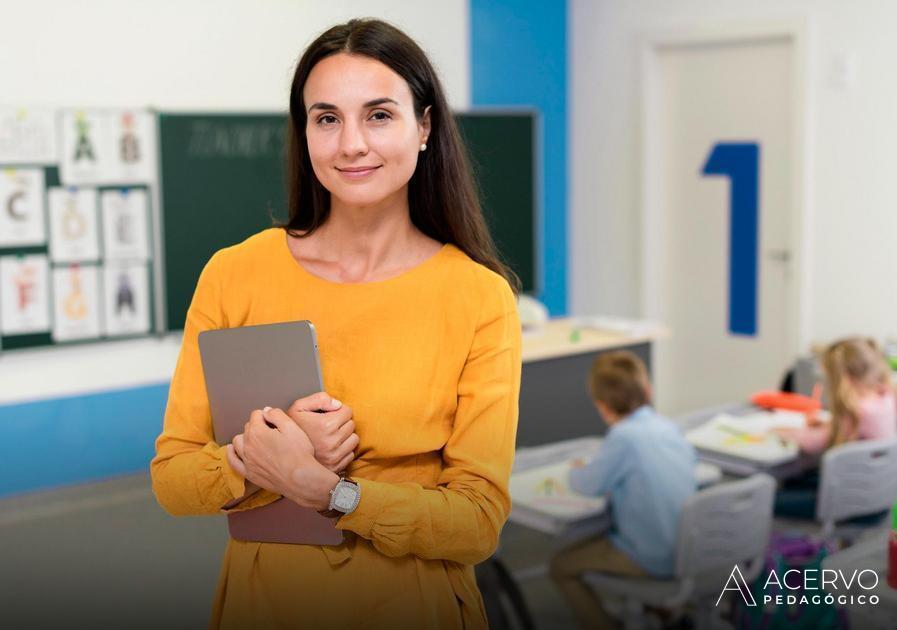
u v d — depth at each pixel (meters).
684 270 6.37
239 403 1.26
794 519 3.46
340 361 1.26
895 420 3.44
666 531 2.93
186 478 1.26
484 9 6.21
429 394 1.25
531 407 4.82
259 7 5.30
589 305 6.84
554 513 2.83
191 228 5.20
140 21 4.96
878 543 2.03
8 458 4.84
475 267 1.30
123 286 5.07
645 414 3.04
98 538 4.33
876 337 5.39
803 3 5.51
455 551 1.23
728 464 3.30
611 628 3.12
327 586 1.25
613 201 6.60
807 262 5.65
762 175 5.89
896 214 5.27
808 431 3.42
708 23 5.94
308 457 1.17
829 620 2.86
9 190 4.71
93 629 3.49
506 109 6.32
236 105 5.29
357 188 1.22
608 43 6.49
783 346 5.88
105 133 4.92
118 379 5.12
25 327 4.83
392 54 1.22
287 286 1.31
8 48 4.64
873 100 5.30
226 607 1.30
